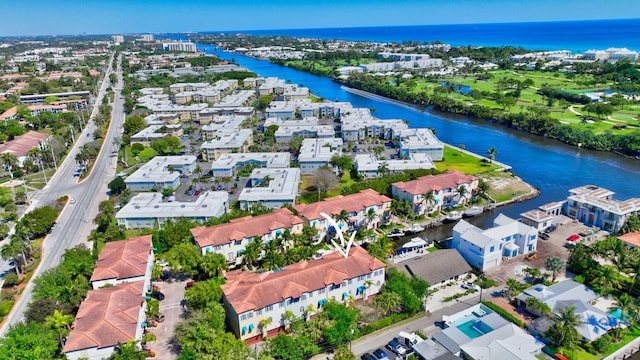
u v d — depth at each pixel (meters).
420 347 104.25
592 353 105.62
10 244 140.75
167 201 192.50
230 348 98.69
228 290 116.31
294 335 107.44
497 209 194.62
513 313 119.06
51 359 97.75
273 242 141.38
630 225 161.12
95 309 107.81
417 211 183.38
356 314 114.31
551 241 160.75
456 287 134.62
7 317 124.00
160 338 113.25
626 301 110.88
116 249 139.12
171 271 145.62
